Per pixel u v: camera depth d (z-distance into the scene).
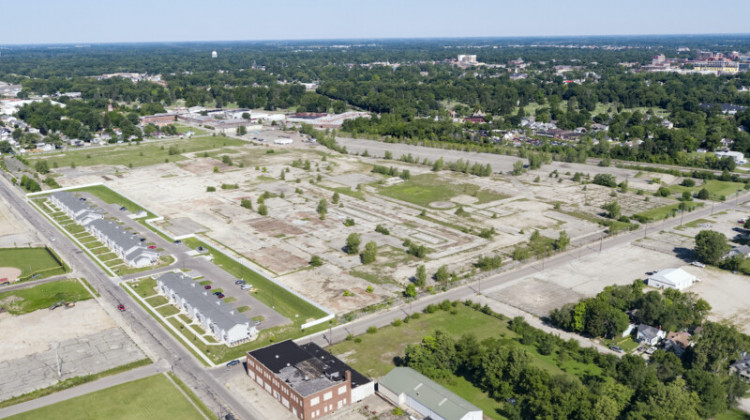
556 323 146.00
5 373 124.00
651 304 140.75
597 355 128.25
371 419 109.06
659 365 120.44
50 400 114.44
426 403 109.38
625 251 198.88
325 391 108.94
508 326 145.25
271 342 137.25
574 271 181.50
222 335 137.00
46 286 167.50
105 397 115.38
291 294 163.00
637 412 102.38
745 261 189.62
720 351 122.56
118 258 189.75
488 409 111.62
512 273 180.12
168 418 108.81
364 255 186.75
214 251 196.00
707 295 164.12
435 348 125.75
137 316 150.00
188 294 154.75
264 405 113.19
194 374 123.94
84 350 133.38
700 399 109.81
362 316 151.12
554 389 106.69
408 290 161.00
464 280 174.12
